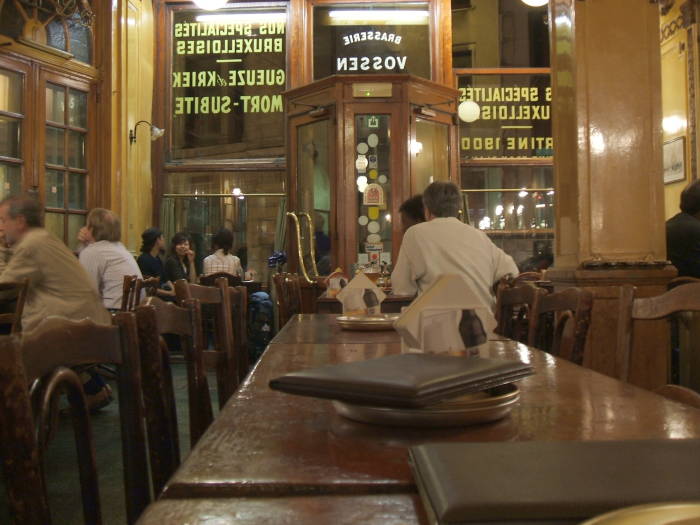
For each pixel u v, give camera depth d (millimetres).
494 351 1937
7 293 3408
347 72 8789
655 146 3814
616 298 3693
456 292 1336
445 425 1000
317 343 2184
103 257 5273
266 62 8852
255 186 8938
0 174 6234
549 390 1321
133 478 1234
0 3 6086
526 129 9047
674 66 7113
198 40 8883
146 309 1469
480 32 9133
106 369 4836
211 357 2406
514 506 575
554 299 2371
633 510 457
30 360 978
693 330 3197
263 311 7402
